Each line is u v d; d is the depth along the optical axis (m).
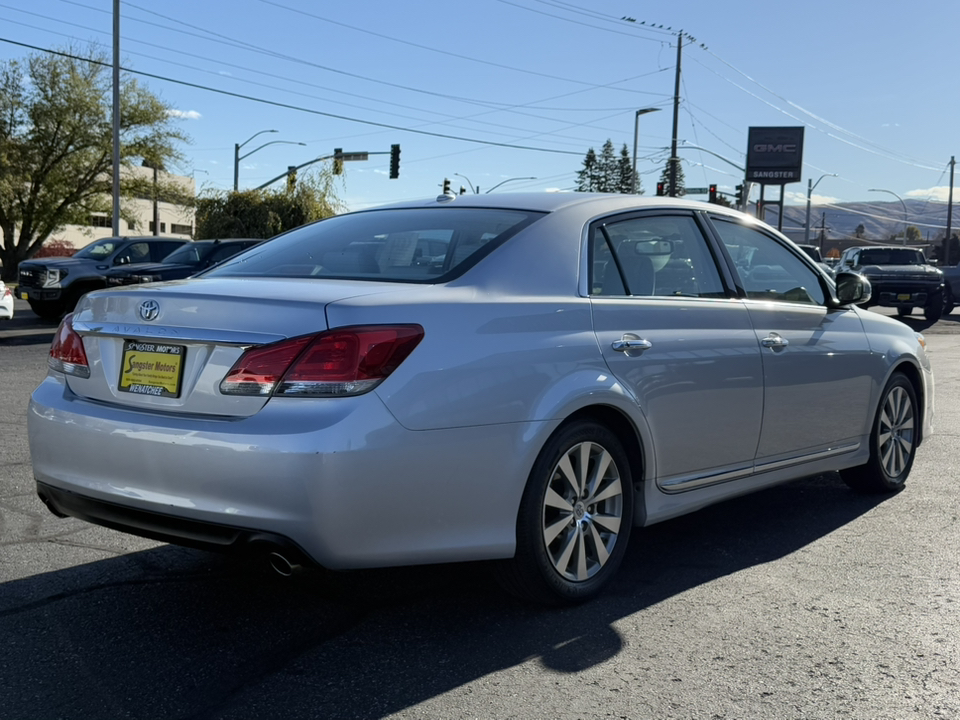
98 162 44.72
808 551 4.53
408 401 3.14
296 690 3.02
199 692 3.01
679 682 3.10
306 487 2.99
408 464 3.14
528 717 2.86
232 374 3.15
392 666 3.21
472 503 3.32
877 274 21.33
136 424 3.26
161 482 3.20
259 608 3.73
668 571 4.23
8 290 15.11
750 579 4.12
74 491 3.45
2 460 6.11
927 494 5.65
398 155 37.06
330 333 3.10
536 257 3.75
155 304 3.38
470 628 3.54
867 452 5.39
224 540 3.13
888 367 5.42
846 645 3.41
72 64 43.50
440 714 2.87
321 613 3.68
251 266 4.05
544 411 3.48
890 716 2.87
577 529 3.74
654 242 4.28
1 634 3.44
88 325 3.58
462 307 3.39
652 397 3.94
